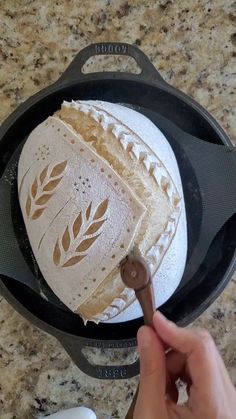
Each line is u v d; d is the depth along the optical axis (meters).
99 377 0.44
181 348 0.33
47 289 0.46
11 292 0.45
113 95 0.46
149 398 0.33
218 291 0.44
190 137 0.46
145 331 0.34
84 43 0.49
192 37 0.49
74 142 0.39
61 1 0.49
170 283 0.41
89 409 0.48
